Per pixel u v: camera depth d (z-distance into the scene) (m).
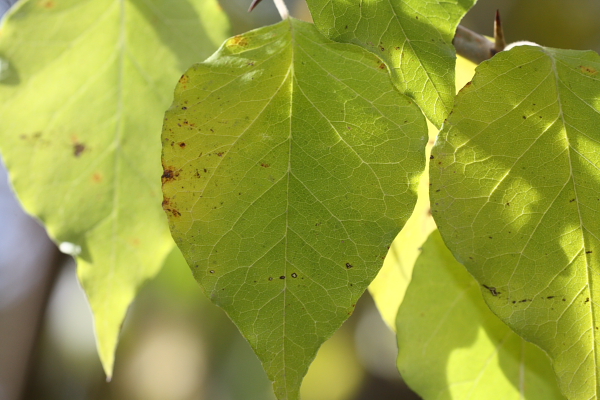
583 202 0.39
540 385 0.45
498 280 0.38
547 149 0.39
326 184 0.39
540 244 0.38
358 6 0.39
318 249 0.38
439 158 0.39
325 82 0.39
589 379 0.38
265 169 0.39
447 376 0.45
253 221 0.39
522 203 0.39
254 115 0.39
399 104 0.39
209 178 0.39
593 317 0.38
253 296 0.38
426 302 0.45
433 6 0.39
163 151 0.39
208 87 0.39
